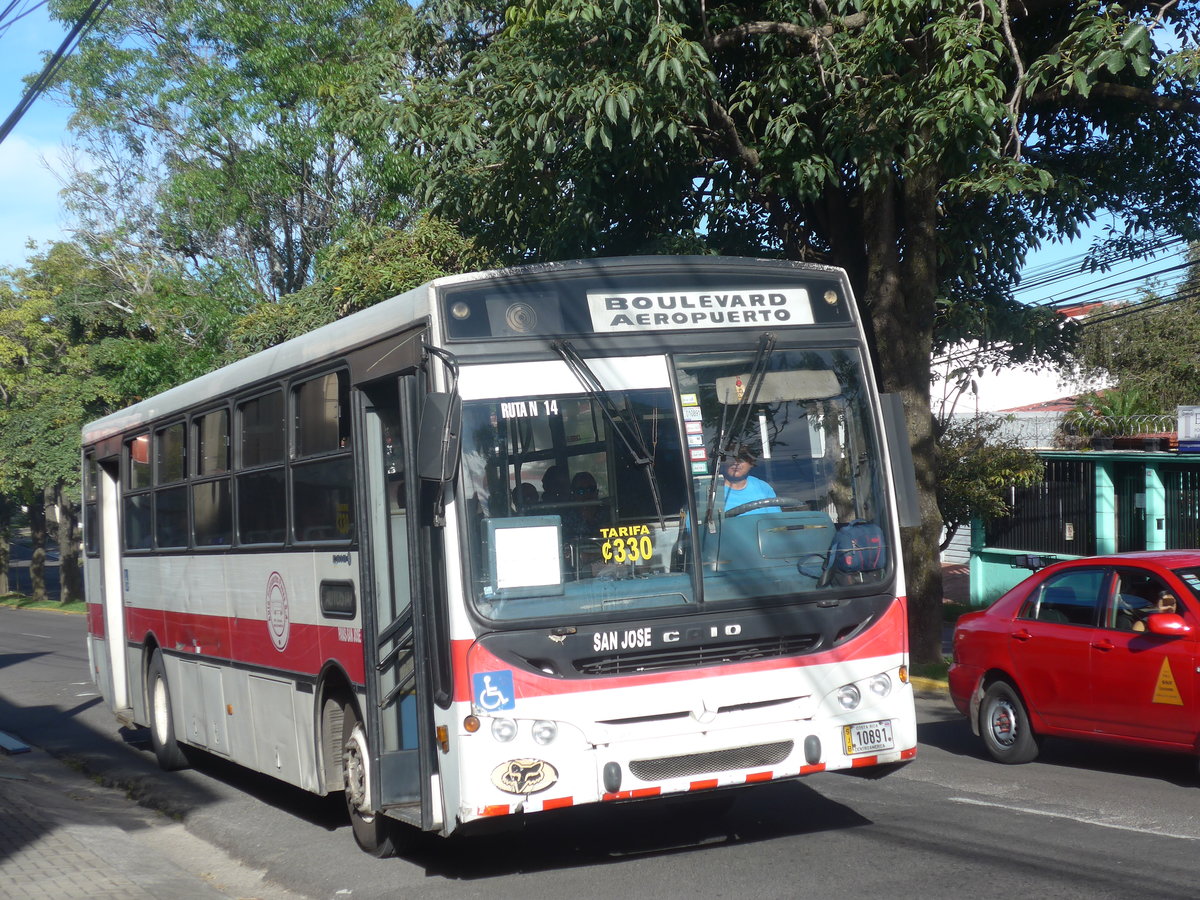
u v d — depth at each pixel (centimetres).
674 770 656
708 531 679
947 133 1253
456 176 1513
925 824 797
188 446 1114
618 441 677
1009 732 1020
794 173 1402
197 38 3509
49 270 4612
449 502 648
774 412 709
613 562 662
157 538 1212
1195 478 2022
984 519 2288
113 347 4419
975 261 1617
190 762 1234
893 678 707
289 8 3409
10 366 4822
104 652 1416
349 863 800
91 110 3506
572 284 695
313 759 840
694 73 1304
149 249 3709
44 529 5694
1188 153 1636
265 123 3350
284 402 891
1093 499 2194
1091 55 1257
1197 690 859
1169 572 920
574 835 819
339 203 3409
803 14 1451
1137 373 3162
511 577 646
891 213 1538
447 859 785
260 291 3603
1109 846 721
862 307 1642
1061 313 1742
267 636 920
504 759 632
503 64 1443
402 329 709
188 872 805
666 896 655
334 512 804
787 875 681
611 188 1562
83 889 727
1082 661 946
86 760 1359
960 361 2142
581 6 1284
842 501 714
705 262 722
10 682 2219
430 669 673
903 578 722
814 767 680
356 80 1662
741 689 670
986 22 1413
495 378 667
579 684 645
